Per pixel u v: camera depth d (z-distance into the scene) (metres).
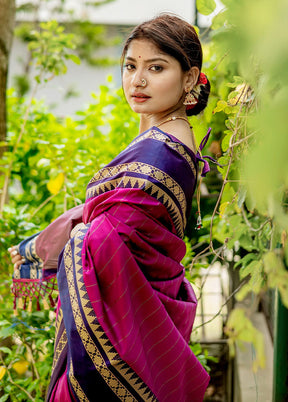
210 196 3.29
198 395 1.78
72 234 1.72
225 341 3.28
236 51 0.83
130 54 1.64
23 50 11.26
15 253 1.92
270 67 0.74
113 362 1.53
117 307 1.54
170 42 1.60
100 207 1.61
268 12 0.71
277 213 1.08
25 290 1.90
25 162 3.19
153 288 1.62
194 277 2.79
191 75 1.68
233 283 3.16
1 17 3.11
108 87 3.47
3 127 3.12
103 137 3.31
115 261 1.54
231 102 1.77
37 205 3.26
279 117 0.71
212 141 2.68
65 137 3.17
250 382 2.64
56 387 1.65
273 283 1.31
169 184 1.57
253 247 2.20
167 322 1.61
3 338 2.39
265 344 2.71
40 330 2.29
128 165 1.59
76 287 1.57
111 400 1.56
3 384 2.31
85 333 1.55
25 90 8.44
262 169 0.73
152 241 1.58
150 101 1.64
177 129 1.68
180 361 1.66
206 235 3.04
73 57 3.10
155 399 1.62
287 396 2.18
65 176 2.68
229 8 1.30
